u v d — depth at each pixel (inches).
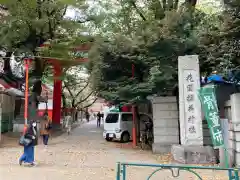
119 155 496.7
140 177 329.7
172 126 531.2
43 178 320.2
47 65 932.0
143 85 525.0
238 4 374.0
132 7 700.7
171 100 535.2
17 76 1039.6
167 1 656.4
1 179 312.8
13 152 506.6
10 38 711.1
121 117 739.4
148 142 630.5
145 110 792.9
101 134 953.5
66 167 385.1
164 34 483.5
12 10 693.3
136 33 550.9
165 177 331.0
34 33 746.2
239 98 381.4
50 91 1612.9
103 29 769.6
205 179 320.8
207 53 491.8
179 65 445.7
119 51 550.0
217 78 513.0
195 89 438.6
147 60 535.5
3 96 830.5
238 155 367.9
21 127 879.7
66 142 702.5
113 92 566.6
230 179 189.2
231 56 394.9
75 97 1642.5
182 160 421.1
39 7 721.6
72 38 762.8
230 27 397.1
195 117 435.5
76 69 1294.3
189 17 493.0
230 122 398.3
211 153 419.5
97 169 373.7
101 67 579.2
